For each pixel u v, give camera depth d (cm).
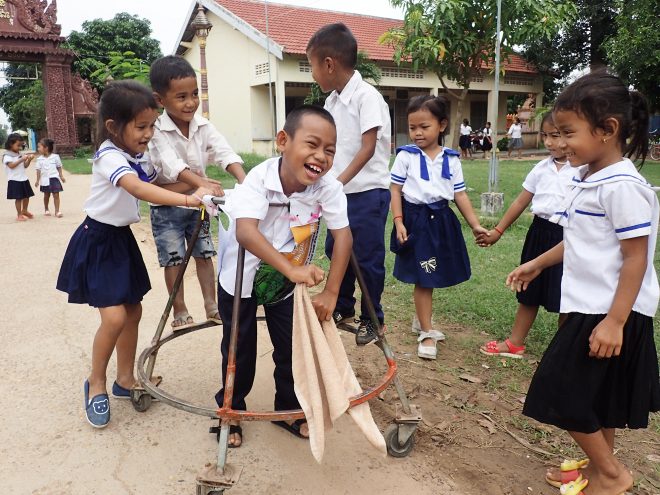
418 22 1095
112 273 249
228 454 237
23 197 825
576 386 193
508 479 226
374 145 303
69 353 332
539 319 385
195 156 318
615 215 185
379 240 322
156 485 216
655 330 362
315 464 232
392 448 236
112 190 245
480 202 866
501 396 290
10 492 211
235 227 214
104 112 238
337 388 194
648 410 197
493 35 1102
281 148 203
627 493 219
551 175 312
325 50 301
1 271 518
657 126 1889
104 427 254
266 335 363
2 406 272
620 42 1582
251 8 1859
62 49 2228
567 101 187
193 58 2072
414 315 400
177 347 342
